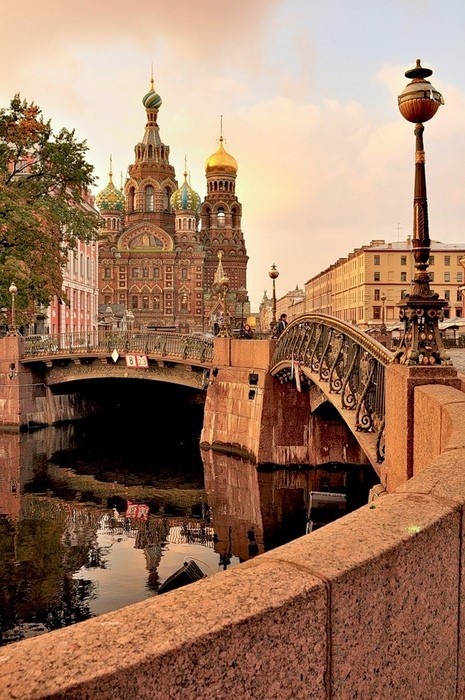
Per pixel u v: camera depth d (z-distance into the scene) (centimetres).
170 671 170
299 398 2794
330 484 2555
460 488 316
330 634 217
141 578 1622
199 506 2364
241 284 15500
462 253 9219
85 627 180
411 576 259
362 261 9469
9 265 3388
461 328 5594
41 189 3791
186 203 14000
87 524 2162
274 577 216
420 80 795
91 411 4778
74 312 6775
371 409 1301
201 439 3291
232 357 3191
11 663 161
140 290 13462
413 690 264
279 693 198
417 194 808
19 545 1923
